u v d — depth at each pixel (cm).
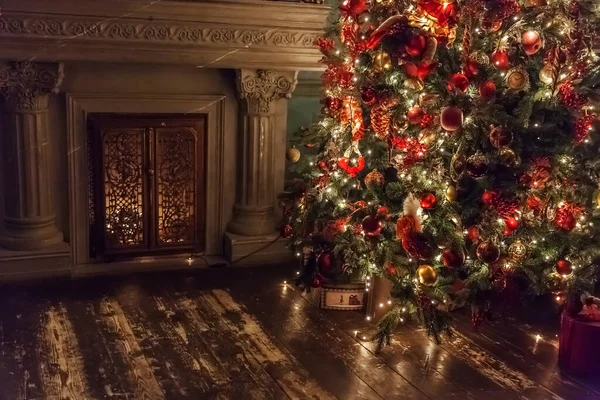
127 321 295
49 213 347
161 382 242
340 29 303
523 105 240
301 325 300
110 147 350
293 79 369
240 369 256
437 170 252
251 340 282
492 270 254
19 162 332
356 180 291
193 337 282
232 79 369
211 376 249
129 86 350
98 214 355
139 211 363
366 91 256
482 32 250
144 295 328
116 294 327
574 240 259
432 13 232
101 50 322
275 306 321
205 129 370
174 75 357
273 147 381
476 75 238
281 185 392
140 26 325
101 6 314
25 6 303
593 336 257
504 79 242
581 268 264
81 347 267
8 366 249
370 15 264
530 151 254
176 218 374
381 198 273
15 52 309
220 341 280
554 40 239
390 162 265
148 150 357
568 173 247
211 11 333
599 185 256
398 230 247
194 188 373
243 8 338
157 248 371
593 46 271
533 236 253
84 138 346
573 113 249
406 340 289
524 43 229
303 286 314
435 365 267
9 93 321
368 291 305
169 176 366
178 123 360
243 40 346
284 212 355
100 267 357
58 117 342
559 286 266
